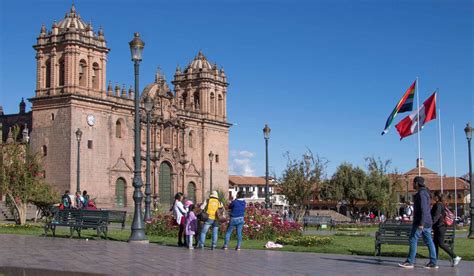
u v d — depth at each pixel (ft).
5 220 188.85
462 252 84.89
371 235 140.77
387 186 330.13
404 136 144.56
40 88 282.56
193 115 357.41
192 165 352.08
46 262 63.87
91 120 281.54
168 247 85.35
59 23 285.84
